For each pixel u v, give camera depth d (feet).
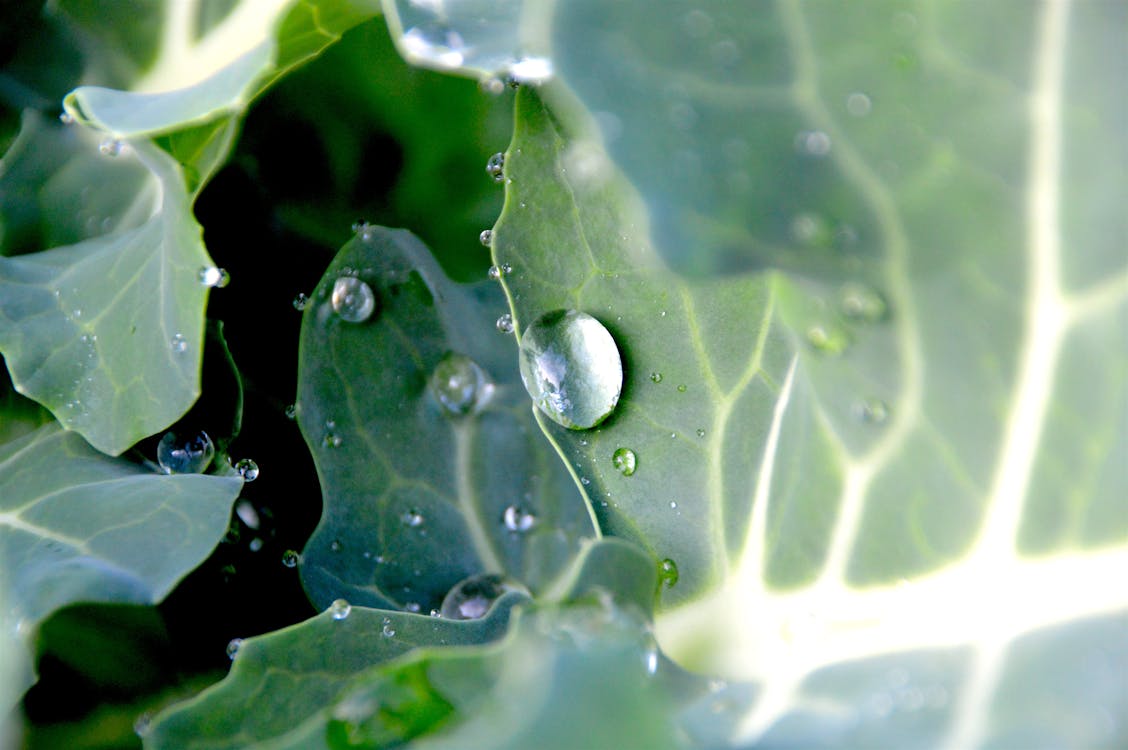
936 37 0.61
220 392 0.72
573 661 0.61
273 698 0.65
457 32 0.66
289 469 0.73
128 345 0.71
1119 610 0.61
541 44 0.63
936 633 0.62
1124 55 0.60
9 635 0.66
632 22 0.62
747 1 0.62
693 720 0.62
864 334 0.63
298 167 0.75
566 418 0.66
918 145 0.61
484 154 0.75
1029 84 0.61
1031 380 0.61
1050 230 0.61
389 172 0.75
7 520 0.69
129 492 0.69
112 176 0.75
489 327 0.72
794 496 0.64
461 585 0.69
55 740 0.68
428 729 0.61
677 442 0.66
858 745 0.60
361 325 0.71
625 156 0.62
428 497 0.70
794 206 0.61
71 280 0.73
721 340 0.66
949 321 0.62
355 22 0.71
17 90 0.75
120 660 0.69
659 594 0.65
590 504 0.66
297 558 0.72
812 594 0.64
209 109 0.68
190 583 0.70
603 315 0.67
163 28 0.75
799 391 0.65
